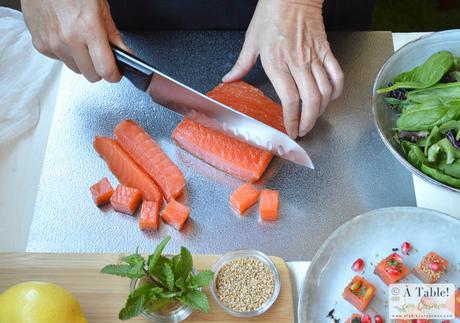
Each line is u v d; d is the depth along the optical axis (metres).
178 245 1.03
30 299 0.81
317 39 1.11
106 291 0.96
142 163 1.11
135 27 1.31
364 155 1.13
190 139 1.11
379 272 0.98
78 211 1.07
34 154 1.17
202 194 1.09
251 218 1.06
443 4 2.04
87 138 1.15
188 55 1.27
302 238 1.04
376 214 1.02
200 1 1.26
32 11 1.08
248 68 1.17
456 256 1.01
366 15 1.35
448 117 1.05
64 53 1.12
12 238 1.07
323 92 1.06
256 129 1.06
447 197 1.08
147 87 1.11
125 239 1.04
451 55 1.12
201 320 0.94
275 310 0.94
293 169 1.11
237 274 0.98
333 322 0.95
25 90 1.22
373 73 1.25
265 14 1.12
